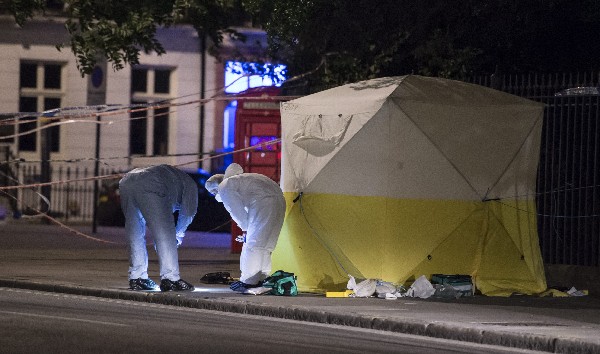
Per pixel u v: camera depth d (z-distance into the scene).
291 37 60.78
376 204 45.12
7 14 97.38
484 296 45.12
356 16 61.09
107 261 58.12
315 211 46.03
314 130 46.19
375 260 45.22
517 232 46.31
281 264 46.91
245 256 44.06
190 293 43.38
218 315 39.72
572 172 49.22
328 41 62.50
